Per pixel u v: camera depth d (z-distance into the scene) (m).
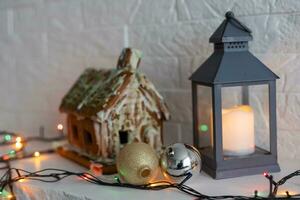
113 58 1.11
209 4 0.94
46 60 1.24
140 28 1.06
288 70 0.88
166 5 1.01
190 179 0.78
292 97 0.88
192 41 0.98
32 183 0.81
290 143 0.90
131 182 0.76
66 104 0.98
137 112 0.88
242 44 0.80
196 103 0.86
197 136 0.87
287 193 0.68
